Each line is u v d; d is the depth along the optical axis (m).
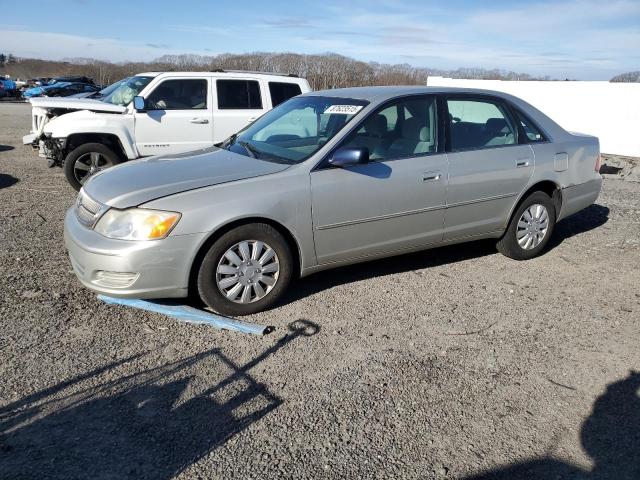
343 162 4.17
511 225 5.33
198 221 3.76
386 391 3.21
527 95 17.12
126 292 3.74
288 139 4.71
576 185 5.67
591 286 4.92
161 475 2.50
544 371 3.49
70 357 3.43
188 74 8.56
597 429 2.94
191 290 4.08
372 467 2.60
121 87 9.02
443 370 3.46
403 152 4.62
